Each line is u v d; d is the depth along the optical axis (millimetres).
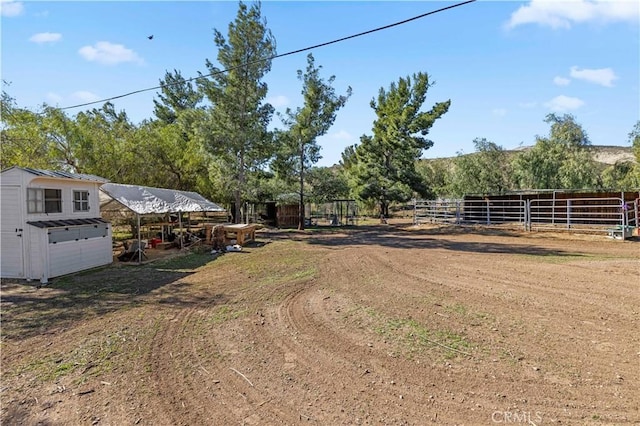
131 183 18750
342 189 23562
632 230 15102
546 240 15273
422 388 3453
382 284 7746
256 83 19688
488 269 8992
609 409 3002
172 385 3635
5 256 8891
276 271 9523
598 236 15383
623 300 6062
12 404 3328
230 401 3322
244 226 15688
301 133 21812
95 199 11070
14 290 7777
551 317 5355
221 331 5145
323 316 5719
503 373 3691
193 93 30656
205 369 3977
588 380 3500
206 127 19047
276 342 4703
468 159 31203
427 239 16859
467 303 6180
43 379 3797
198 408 3213
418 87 27625
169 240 15852
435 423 2900
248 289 7602
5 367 4098
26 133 14453
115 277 9055
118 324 5504
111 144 17266
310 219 27453
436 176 43125
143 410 3197
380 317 5574
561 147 27859
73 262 9594
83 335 5070
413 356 4164
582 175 25703
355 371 3846
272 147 20922
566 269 8695
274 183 21797
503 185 30375
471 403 3168
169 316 5871
